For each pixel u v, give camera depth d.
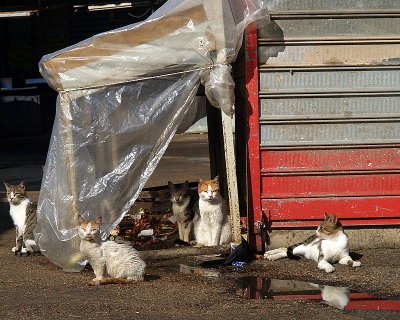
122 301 8.21
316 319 7.44
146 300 8.29
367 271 9.83
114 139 10.64
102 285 9.14
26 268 10.56
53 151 10.65
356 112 11.23
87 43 10.58
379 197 11.30
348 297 8.51
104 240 9.75
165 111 10.71
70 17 37.12
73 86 10.59
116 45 10.62
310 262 10.56
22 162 25.53
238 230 10.94
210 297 8.51
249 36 10.93
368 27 11.16
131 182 10.66
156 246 11.84
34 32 37.16
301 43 11.05
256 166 11.11
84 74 10.58
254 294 8.72
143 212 14.35
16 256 11.59
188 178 19.59
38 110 36.06
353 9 11.10
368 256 10.85
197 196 12.31
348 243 10.77
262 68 11.04
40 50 37.31
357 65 11.16
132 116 10.66
